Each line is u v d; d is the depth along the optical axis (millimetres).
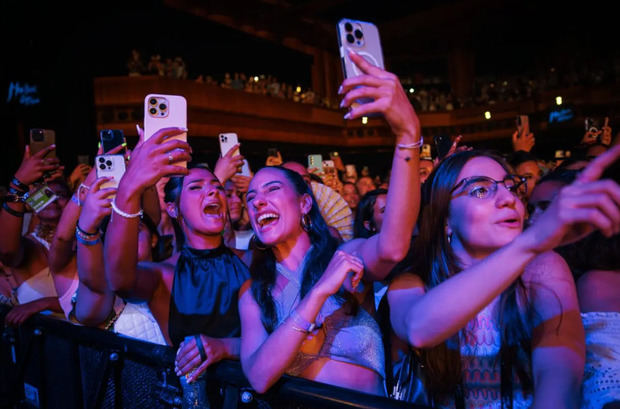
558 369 933
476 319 1118
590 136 3570
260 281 1418
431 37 20578
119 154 1848
